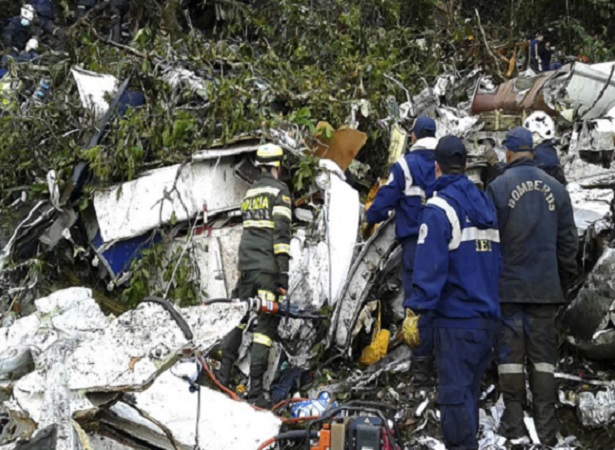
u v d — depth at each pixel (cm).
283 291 553
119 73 762
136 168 650
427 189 565
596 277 538
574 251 513
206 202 629
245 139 632
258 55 953
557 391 545
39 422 395
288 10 979
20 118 711
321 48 953
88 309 426
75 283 667
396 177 568
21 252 664
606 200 639
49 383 398
